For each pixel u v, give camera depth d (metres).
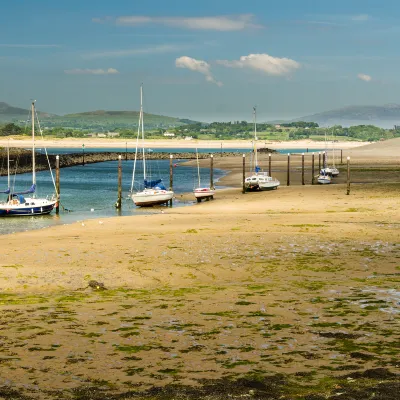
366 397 9.55
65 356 12.15
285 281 21.28
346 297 17.75
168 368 11.34
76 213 59.78
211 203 62.22
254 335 13.55
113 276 22.23
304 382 10.39
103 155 198.50
